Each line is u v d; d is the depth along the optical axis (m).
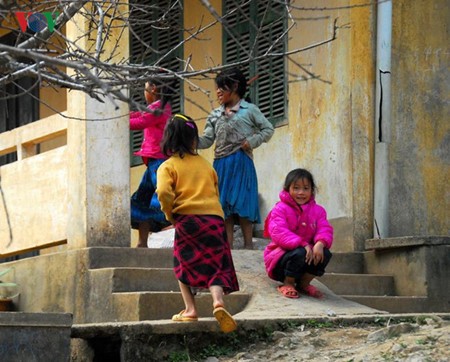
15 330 7.28
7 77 6.41
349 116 11.90
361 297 10.40
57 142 15.59
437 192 12.13
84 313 9.97
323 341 8.10
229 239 11.08
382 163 11.73
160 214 10.76
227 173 11.02
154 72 7.47
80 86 6.37
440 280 10.87
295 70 12.66
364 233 11.70
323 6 12.30
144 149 10.83
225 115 11.05
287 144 12.70
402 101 12.01
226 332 7.98
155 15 14.20
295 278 9.70
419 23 12.23
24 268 11.04
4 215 11.58
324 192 12.12
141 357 7.76
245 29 13.25
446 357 7.27
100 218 10.37
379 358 7.41
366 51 11.88
